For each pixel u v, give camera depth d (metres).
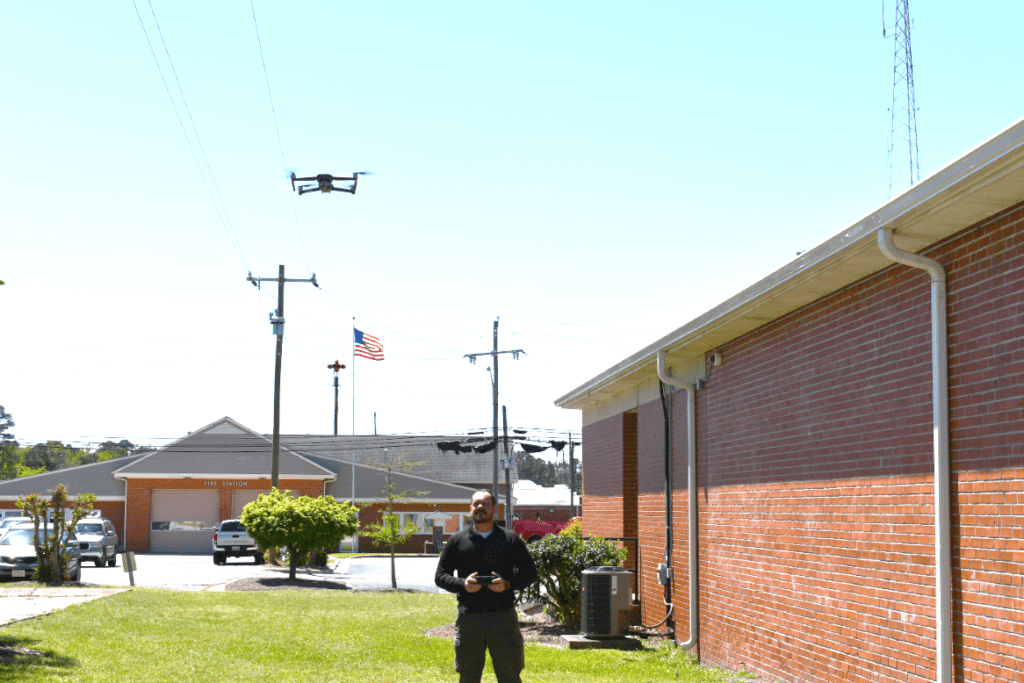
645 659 12.93
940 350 7.63
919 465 8.09
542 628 15.96
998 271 7.05
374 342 41.25
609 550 16.12
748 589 11.64
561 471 123.38
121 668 10.48
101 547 36.16
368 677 10.58
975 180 6.44
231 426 54.16
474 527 7.64
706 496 13.25
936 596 7.59
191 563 40.56
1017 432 6.79
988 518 7.08
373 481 55.56
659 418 15.60
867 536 8.90
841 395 9.50
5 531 29.28
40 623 13.66
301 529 28.08
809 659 9.98
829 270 8.89
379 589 27.30
